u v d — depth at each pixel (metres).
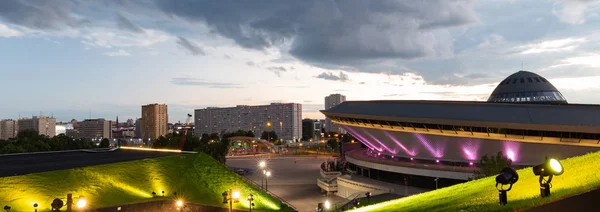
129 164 52.12
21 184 40.06
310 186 87.88
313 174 107.19
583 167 17.83
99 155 63.53
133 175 49.75
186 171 54.81
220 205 47.47
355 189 73.25
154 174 51.44
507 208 13.84
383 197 63.41
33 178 41.78
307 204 68.50
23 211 36.25
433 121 66.12
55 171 44.66
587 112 57.06
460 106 66.69
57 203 22.31
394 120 70.81
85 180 44.62
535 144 60.94
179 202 41.72
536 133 58.75
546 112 59.56
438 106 68.69
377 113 73.94
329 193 78.44
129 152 68.94
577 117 56.88
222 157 109.50
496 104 64.31
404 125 70.31
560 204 12.33
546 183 14.12
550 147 60.31
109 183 45.78
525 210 12.74
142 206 42.53
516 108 62.03
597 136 54.34
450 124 64.69
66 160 56.09
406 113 70.31
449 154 71.12
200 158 59.47
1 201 36.69
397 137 74.62
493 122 60.94
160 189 48.44
